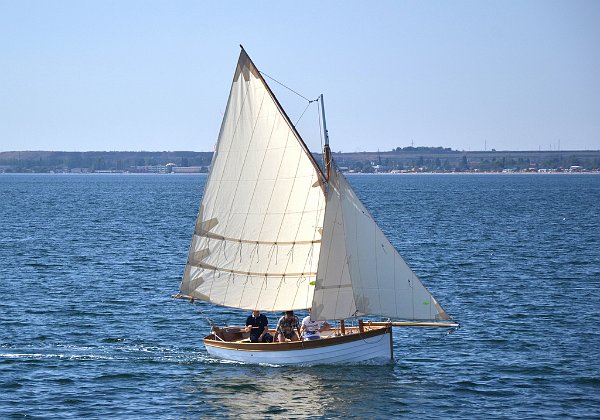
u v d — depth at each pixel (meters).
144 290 136.12
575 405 74.25
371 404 74.44
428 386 79.69
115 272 158.12
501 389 78.88
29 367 86.88
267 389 78.75
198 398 76.44
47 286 139.12
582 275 150.62
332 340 85.00
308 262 87.38
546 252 188.88
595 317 111.31
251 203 89.56
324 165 85.62
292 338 88.75
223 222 91.00
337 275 85.00
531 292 132.12
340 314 85.38
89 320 111.00
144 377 83.31
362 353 86.31
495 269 160.12
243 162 89.75
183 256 186.38
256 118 88.69
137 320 111.44
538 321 109.12
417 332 103.12
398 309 85.38
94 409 73.50
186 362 89.00
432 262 171.62
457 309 117.81
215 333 92.31
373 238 85.12
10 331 103.62
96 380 82.31
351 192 84.81
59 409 73.44
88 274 154.62
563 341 97.75
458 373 84.19
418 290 84.75
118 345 97.00
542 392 78.06
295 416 71.38
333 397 76.25
